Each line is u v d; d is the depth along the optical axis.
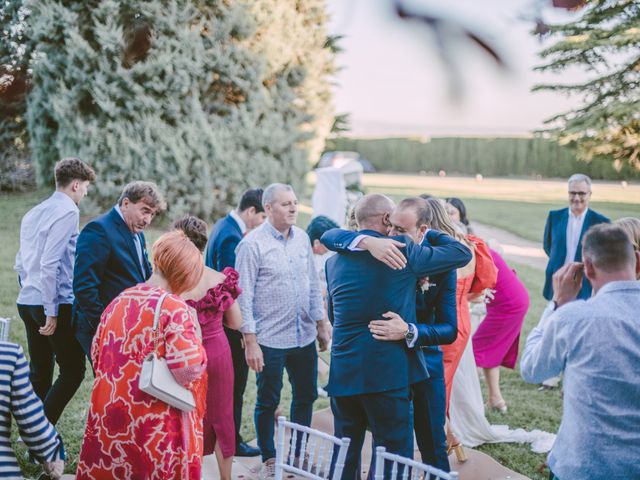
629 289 2.04
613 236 2.07
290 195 3.76
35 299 3.83
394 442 2.71
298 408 3.98
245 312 3.65
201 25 11.86
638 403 1.95
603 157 10.88
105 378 2.41
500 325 4.86
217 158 12.47
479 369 6.00
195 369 2.35
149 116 11.88
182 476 2.39
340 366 2.75
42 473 3.49
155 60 11.29
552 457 2.15
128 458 2.36
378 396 2.67
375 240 2.59
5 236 11.27
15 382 2.07
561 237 5.69
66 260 3.79
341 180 10.15
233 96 13.20
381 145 37.06
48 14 10.53
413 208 2.80
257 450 4.19
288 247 3.83
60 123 11.75
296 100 13.52
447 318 2.89
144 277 3.68
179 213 12.38
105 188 11.95
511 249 14.25
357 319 2.70
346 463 2.88
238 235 4.21
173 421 2.39
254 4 12.35
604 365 1.97
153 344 2.36
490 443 4.40
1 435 2.06
